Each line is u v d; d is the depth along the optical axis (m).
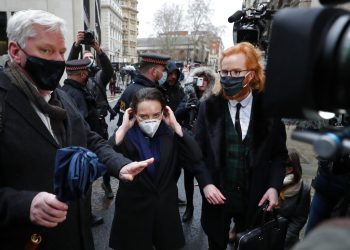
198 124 2.14
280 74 0.54
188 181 3.54
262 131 1.89
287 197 2.43
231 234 2.92
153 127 1.98
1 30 14.92
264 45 3.15
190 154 2.04
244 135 1.93
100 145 1.79
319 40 0.50
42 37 1.33
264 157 1.89
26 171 1.32
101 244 3.03
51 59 1.37
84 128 1.66
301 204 2.47
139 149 2.01
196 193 4.42
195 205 4.03
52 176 1.36
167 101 3.85
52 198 1.12
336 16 0.54
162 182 2.04
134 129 2.08
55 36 1.36
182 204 4.04
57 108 1.43
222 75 1.90
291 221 2.49
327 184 1.85
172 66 3.84
